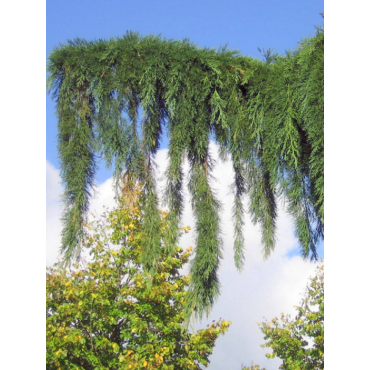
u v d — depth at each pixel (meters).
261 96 3.62
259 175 3.77
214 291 3.53
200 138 3.57
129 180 3.58
